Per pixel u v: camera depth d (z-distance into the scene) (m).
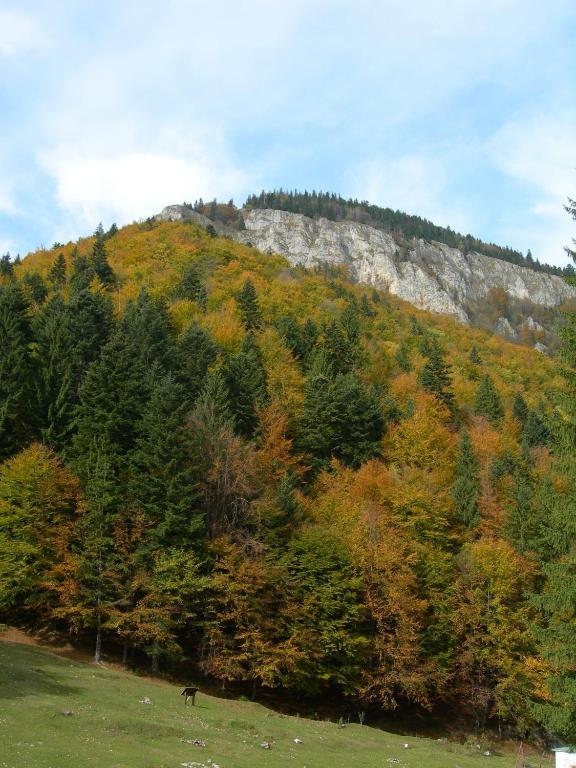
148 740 26.66
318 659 49.34
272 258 179.25
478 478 73.69
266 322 116.69
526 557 59.59
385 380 108.12
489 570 55.34
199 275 132.88
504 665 52.06
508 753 49.06
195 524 49.69
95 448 54.28
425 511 63.59
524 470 74.25
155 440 53.50
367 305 161.25
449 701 56.19
